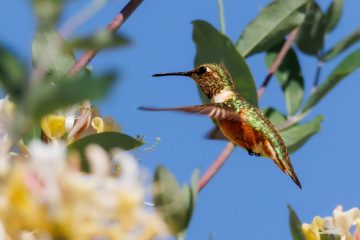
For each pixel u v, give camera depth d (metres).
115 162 2.02
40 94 1.59
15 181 1.69
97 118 2.09
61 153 1.73
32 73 1.67
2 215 1.69
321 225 2.10
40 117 1.59
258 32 2.20
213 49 2.19
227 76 2.21
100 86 1.52
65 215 1.71
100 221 1.72
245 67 2.20
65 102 1.56
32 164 1.71
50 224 1.70
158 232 1.75
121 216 1.73
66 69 2.06
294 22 2.21
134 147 2.06
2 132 2.00
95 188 1.73
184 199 1.99
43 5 1.62
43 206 1.70
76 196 1.72
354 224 2.10
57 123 2.07
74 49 1.63
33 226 1.71
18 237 1.70
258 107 2.22
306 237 2.08
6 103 2.01
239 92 2.22
